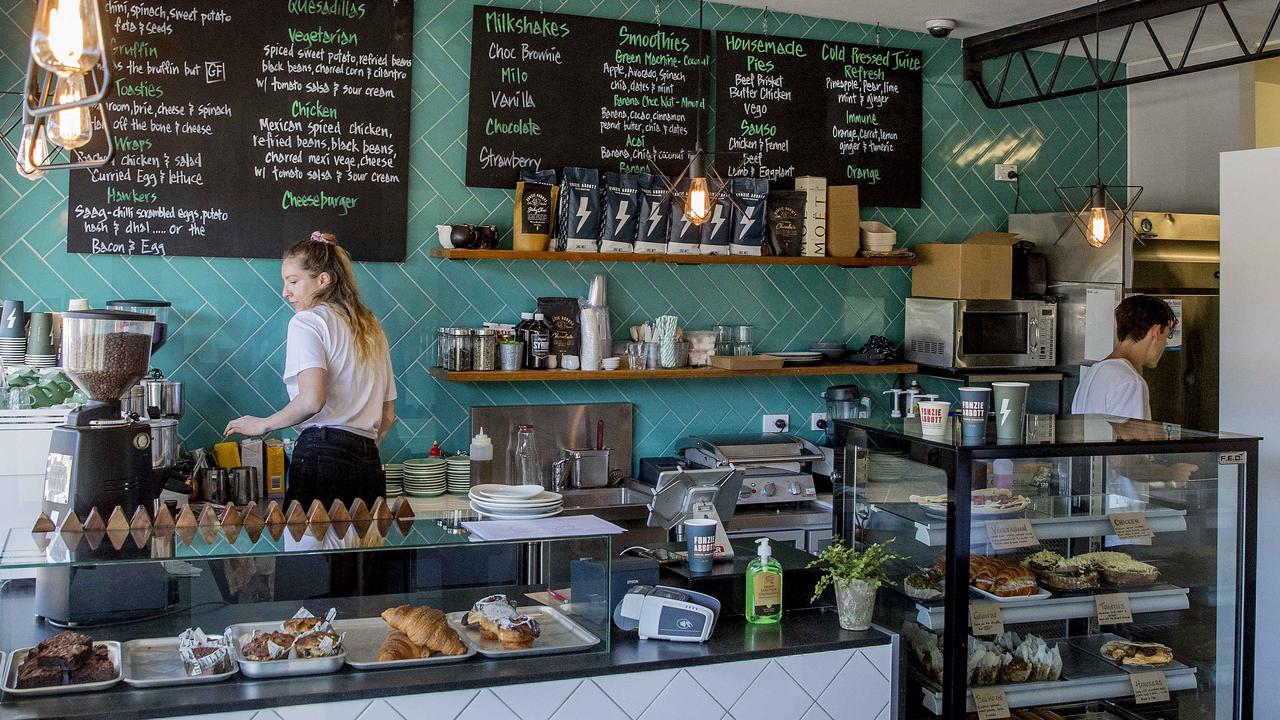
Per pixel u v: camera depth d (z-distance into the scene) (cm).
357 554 240
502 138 457
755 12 500
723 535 296
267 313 430
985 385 502
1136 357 430
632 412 484
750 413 509
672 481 293
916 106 533
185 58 416
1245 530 308
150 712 207
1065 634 315
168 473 317
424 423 452
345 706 219
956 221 550
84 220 407
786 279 514
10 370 354
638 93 478
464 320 457
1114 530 299
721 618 281
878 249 507
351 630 241
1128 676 303
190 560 226
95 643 222
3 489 332
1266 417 401
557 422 470
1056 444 285
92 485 259
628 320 485
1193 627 309
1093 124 583
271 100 427
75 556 220
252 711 213
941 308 507
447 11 449
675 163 485
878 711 270
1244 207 408
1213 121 553
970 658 289
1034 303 511
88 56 167
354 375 353
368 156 439
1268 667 397
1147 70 584
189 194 418
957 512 278
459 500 424
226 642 229
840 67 516
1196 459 304
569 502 453
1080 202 579
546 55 462
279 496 409
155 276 416
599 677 239
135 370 270
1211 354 530
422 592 248
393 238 444
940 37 525
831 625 278
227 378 426
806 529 467
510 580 256
